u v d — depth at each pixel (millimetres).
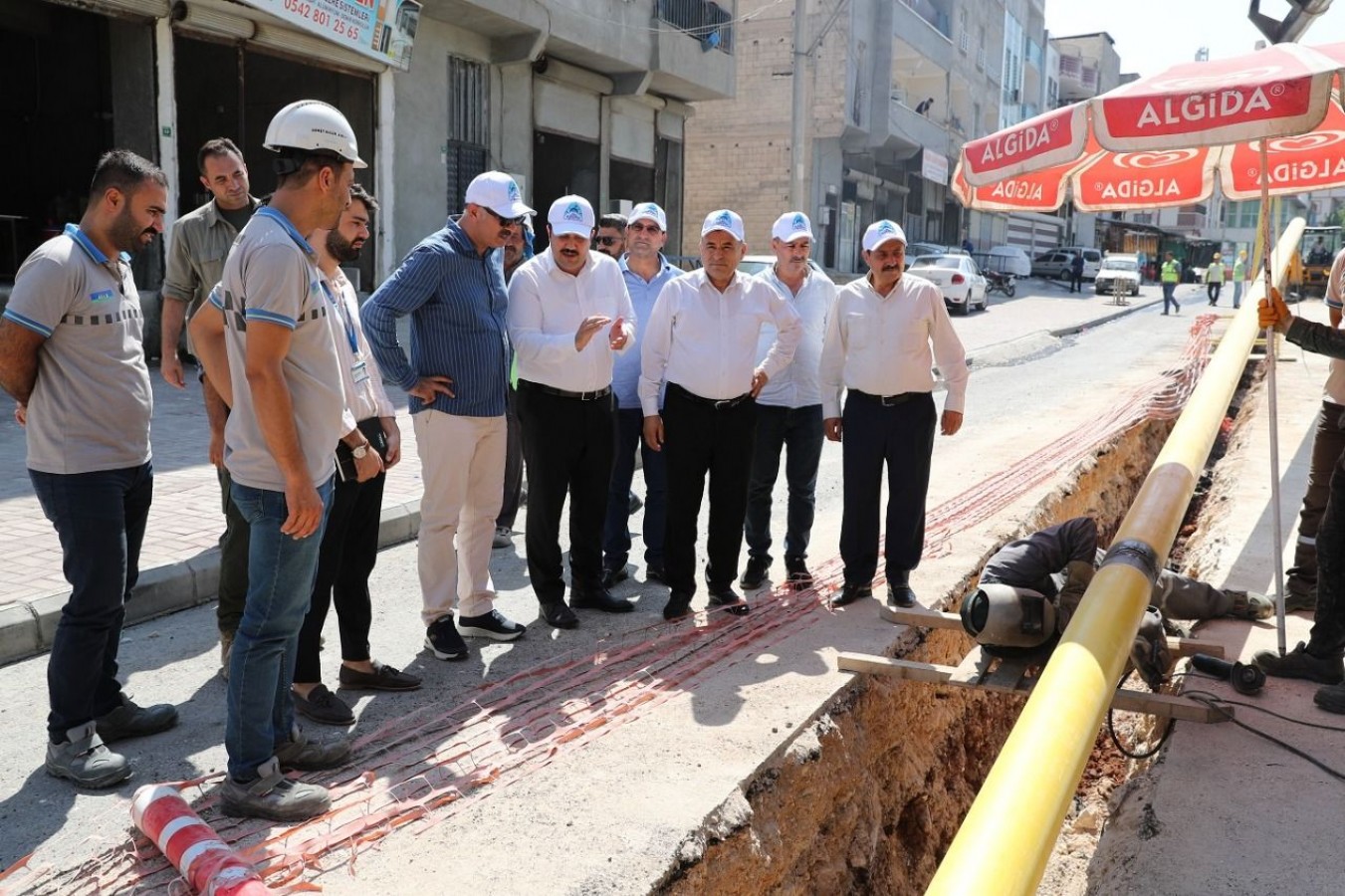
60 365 3320
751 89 31500
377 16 14242
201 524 6070
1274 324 4336
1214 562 5953
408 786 3398
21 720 3947
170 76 12172
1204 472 10266
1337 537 4246
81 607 3420
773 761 3660
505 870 2934
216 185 4535
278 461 2945
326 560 3857
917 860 4797
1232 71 3748
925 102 38125
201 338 3414
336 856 2994
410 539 6711
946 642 5402
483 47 16922
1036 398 13297
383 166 15180
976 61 42969
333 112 3014
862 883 4129
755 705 4047
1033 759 2623
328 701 3928
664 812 3234
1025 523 7074
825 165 32031
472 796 3344
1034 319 25766
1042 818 2443
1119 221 62906
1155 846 3258
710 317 4863
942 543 6418
